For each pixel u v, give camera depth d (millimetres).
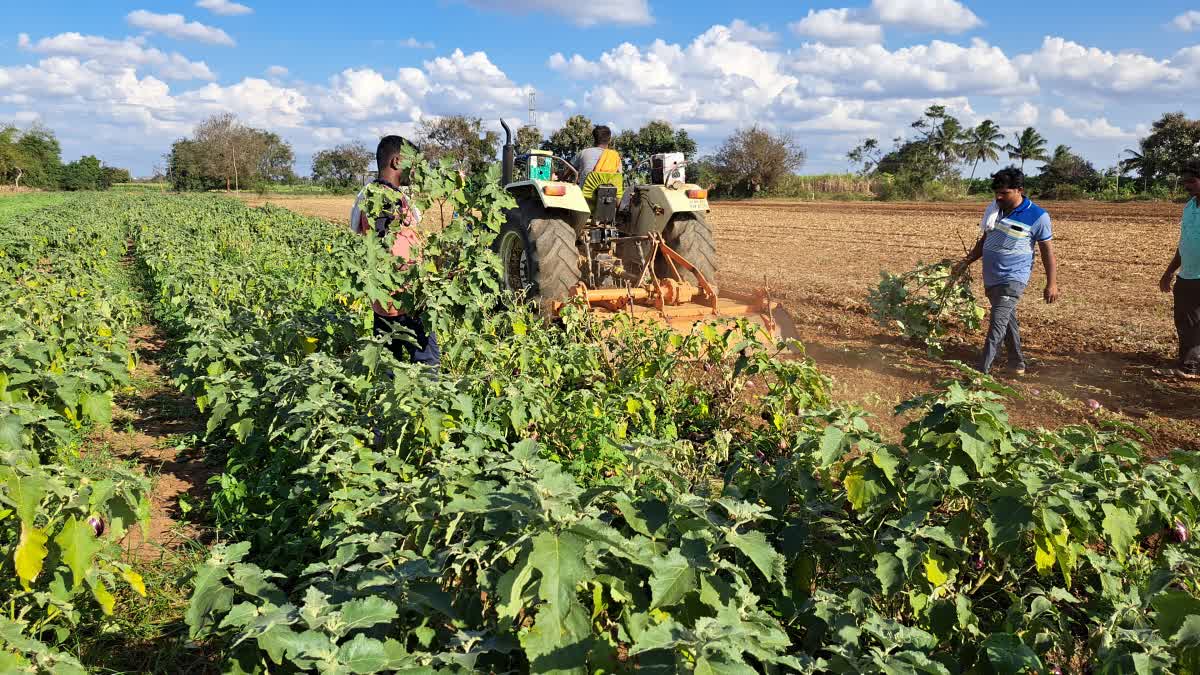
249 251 15250
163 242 14672
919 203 41219
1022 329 8438
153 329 9359
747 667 1741
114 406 5840
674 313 6336
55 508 2523
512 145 7902
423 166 4664
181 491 4324
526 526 2049
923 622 2506
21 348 4188
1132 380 6363
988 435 2617
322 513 3080
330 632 1857
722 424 5078
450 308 4914
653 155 8180
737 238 20797
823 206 39719
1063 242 17000
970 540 2830
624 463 4266
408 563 2197
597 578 2096
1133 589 2475
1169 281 6598
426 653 1942
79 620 2783
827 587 2871
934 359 7180
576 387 5469
